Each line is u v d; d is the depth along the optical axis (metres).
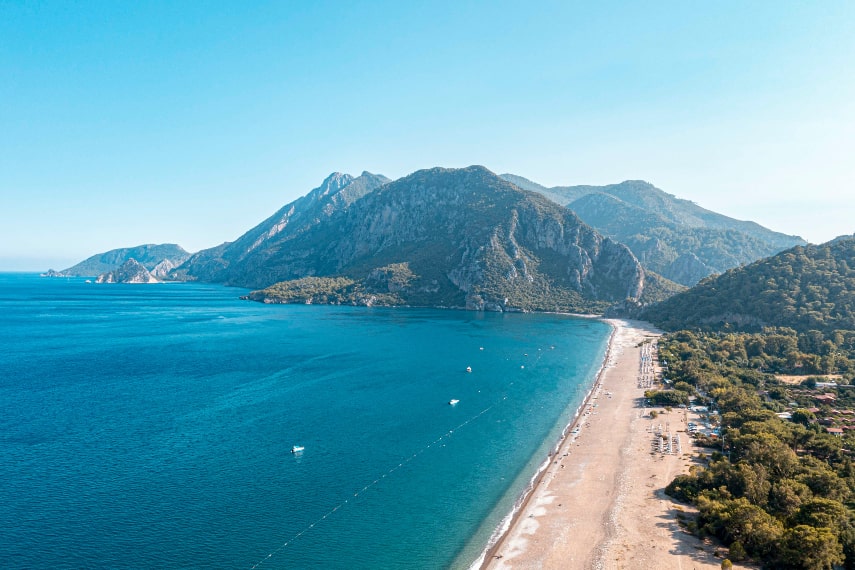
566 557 69.56
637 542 72.50
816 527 68.06
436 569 68.25
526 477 96.19
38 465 97.62
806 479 84.56
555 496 87.81
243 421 125.81
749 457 91.56
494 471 99.31
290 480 93.56
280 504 84.75
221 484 91.25
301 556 71.00
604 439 116.06
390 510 83.75
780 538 66.94
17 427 119.62
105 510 81.31
